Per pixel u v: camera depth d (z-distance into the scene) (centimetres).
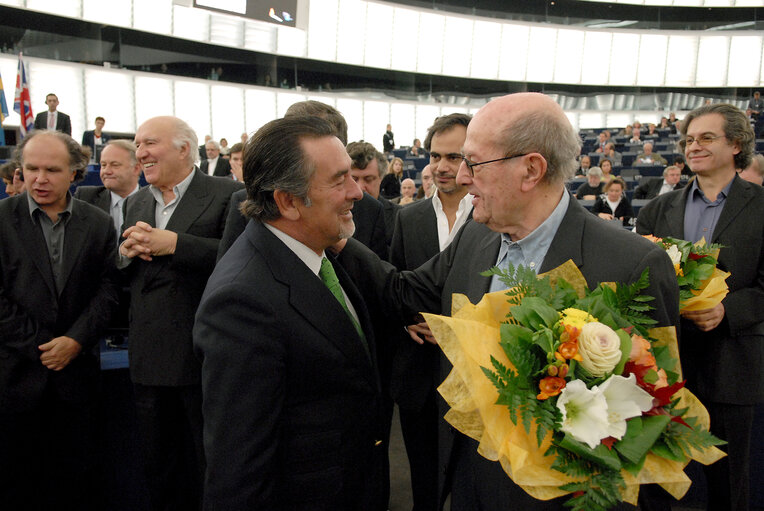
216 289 110
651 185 678
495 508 108
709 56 1855
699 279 146
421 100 1703
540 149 108
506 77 1798
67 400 187
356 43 1582
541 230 113
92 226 199
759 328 176
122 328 245
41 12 1113
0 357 179
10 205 189
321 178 115
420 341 158
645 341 92
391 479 261
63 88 1156
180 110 1326
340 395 120
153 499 199
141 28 1245
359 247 152
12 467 184
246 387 105
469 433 94
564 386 87
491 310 102
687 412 95
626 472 86
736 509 181
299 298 114
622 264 105
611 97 1842
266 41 1435
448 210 197
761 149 1159
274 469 107
